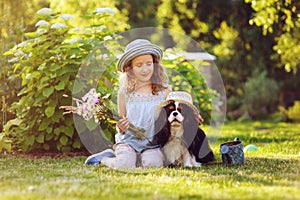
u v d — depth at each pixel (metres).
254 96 17.73
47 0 10.67
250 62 17.67
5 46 7.33
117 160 5.15
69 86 6.36
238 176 4.54
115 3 15.76
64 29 6.64
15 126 6.79
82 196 3.64
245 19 16.12
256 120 17.39
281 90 18.28
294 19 10.22
